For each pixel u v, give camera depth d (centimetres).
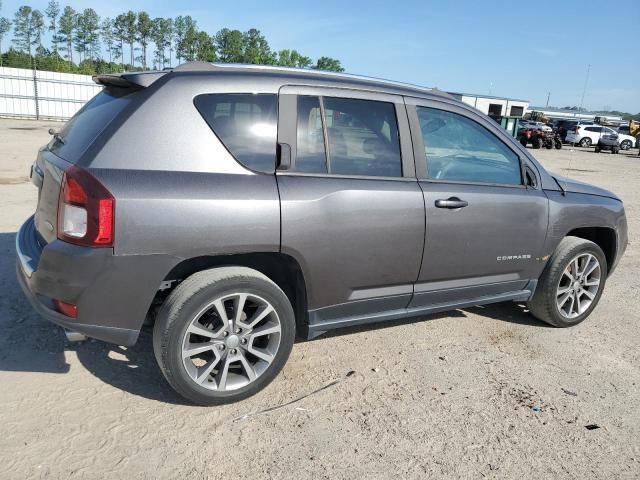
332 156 331
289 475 256
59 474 246
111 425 284
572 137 4031
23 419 283
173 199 276
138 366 346
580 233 490
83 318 274
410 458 274
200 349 295
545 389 350
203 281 287
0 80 2986
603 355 405
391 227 341
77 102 3219
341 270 330
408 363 373
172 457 263
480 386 348
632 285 591
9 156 1300
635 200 1280
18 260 314
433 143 373
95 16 12512
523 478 265
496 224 387
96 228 263
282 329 316
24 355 349
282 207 301
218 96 301
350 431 293
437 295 380
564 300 443
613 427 312
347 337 409
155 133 284
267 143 310
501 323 457
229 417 299
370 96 348
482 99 3350
